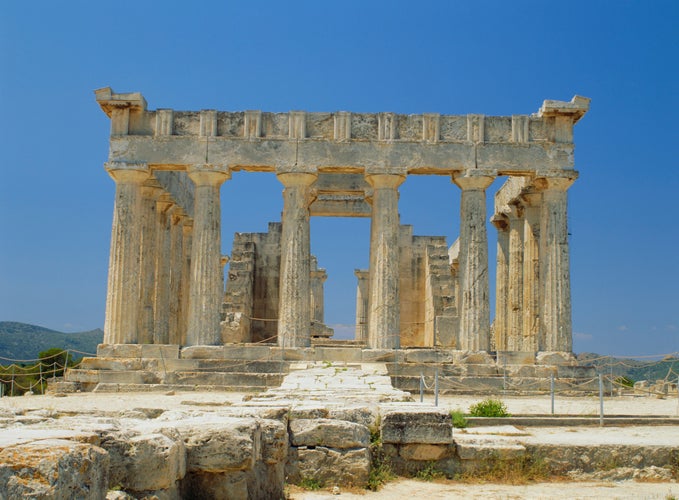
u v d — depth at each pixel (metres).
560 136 35.59
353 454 14.03
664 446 15.66
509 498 13.41
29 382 38.97
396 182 35.28
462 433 16.75
